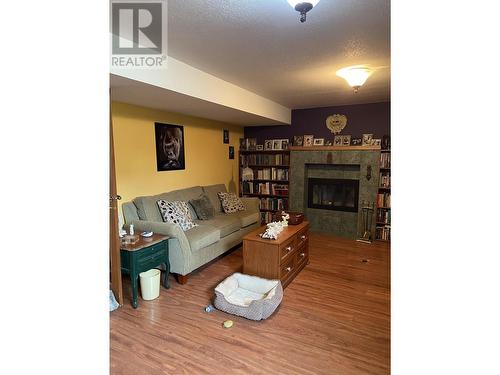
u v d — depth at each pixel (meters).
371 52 2.47
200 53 2.48
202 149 4.76
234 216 4.37
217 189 4.88
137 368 1.86
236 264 3.71
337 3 1.68
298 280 3.24
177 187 4.25
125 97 2.92
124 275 3.25
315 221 5.40
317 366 1.89
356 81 3.00
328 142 5.25
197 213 4.07
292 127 5.56
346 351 2.04
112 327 2.30
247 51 2.43
